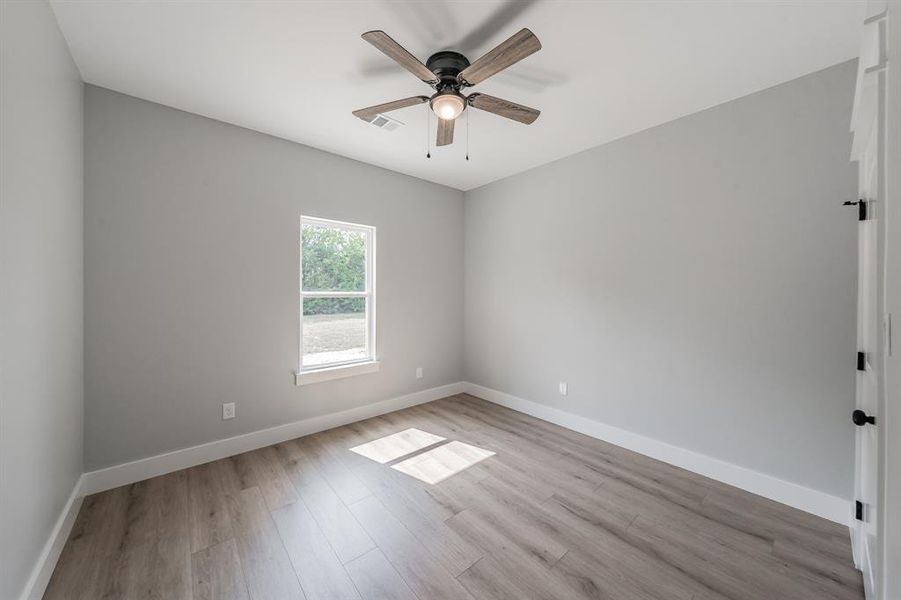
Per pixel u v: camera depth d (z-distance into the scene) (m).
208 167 2.61
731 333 2.36
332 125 2.74
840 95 1.97
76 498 1.99
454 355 4.38
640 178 2.80
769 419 2.21
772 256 2.20
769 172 2.20
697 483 2.37
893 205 0.96
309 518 1.99
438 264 4.18
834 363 2.00
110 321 2.26
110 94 2.25
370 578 1.58
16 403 1.28
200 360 2.60
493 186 4.06
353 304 3.52
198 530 1.88
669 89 2.24
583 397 3.21
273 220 2.92
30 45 1.40
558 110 2.50
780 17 1.65
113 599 1.46
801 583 1.56
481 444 2.96
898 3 0.91
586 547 1.77
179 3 1.60
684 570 1.63
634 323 2.85
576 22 1.70
